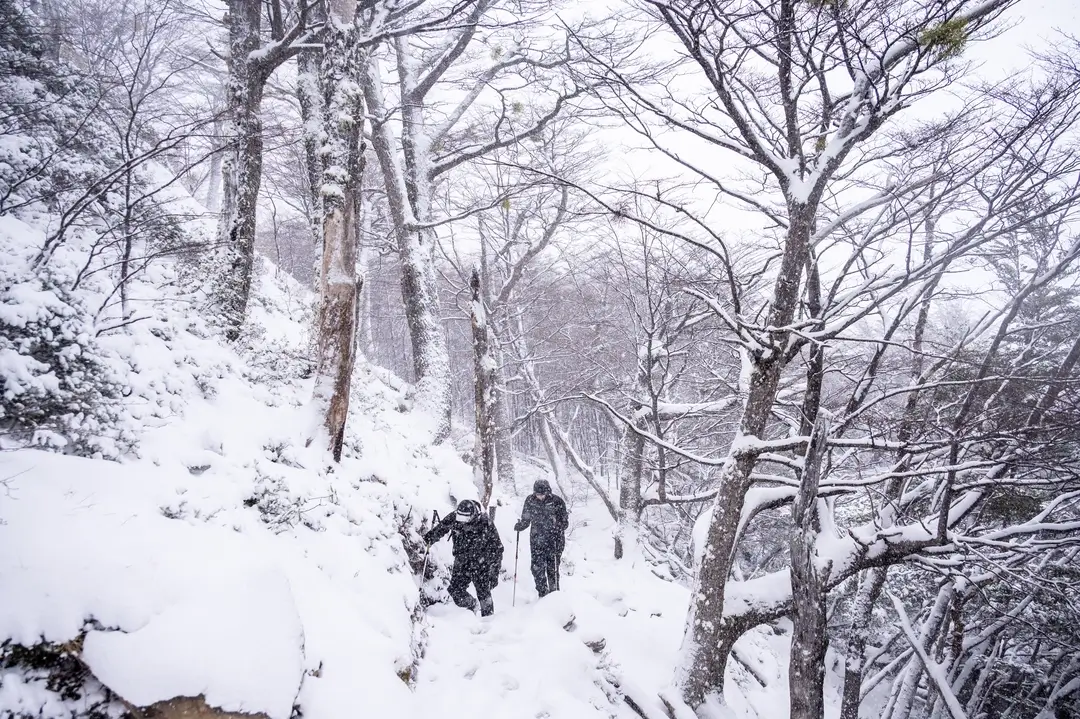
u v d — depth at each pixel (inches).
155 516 131.3
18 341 148.9
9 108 237.3
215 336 251.1
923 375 266.1
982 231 201.9
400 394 409.1
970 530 246.2
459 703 155.3
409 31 279.4
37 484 120.3
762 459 215.2
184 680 95.7
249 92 295.4
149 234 263.9
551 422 577.3
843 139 196.5
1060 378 193.9
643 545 462.3
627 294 443.5
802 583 181.9
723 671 219.5
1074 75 178.4
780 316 210.7
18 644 89.5
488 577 228.5
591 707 178.4
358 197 235.6
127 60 249.1
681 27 187.0
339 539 179.9
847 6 167.2
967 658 394.9
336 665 126.5
